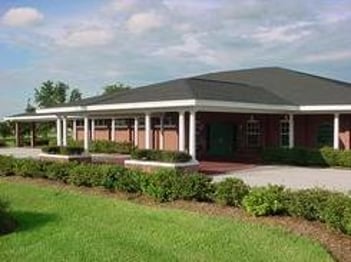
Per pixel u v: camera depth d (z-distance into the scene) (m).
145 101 22.03
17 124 44.97
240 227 9.60
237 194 11.34
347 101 24.77
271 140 29.73
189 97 20.91
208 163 25.48
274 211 10.43
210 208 11.46
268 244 8.48
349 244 8.53
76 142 34.81
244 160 27.27
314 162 24.59
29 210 12.11
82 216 11.19
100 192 14.38
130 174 13.87
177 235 9.21
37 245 8.84
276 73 33.50
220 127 30.61
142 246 8.62
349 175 20.48
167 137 29.56
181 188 12.39
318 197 9.84
